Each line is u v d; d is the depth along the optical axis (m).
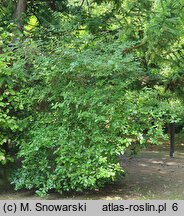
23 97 5.95
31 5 8.81
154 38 6.46
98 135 5.57
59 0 8.88
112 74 5.86
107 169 5.46
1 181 6.43
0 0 8.21
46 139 5.62
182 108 7.44
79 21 7.76
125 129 5.57
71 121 5.82
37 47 6.16
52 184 5.66
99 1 8.22
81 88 5.78
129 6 7.48
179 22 6.68
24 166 5.85
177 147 12.47
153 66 7.36
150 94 5.95
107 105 5.63
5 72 5.64
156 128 5.70
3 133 5.98
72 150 5.57
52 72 5.71
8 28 7.18
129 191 6.23
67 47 6.01
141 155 10.23
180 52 7.21
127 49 6.54
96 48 6.20
